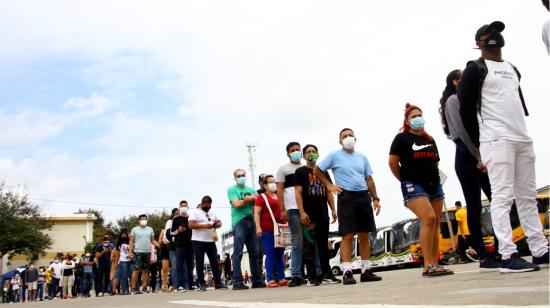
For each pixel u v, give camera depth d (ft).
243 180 27.48
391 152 17.93
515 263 13.73
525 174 15.01
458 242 52.49
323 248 23.58
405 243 66.49
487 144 14.52
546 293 7.99
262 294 18.01
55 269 68.95
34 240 144.97
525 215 15.38
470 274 16.16
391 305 8.70
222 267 83.61
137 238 40.40
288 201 24.34
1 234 140.36
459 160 17.65
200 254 30.48
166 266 41.73
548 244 15.20
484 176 17.60
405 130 18.07
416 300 9.24
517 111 14.56
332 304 10.15
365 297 11.38
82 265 54.24
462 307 7.38
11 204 146.20
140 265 40.34
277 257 27.78
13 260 156.97
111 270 46.93
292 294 15.94
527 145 14.62
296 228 24.21
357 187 20.53
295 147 24.81
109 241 47.91
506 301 7.55
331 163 20.83
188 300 17.92
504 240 14.01
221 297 18.66
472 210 17.34
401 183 18.01
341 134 21.08
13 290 79.61
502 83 14.56
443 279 14.97
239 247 26.84
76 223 172.14
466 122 14.94
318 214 23.07
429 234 17.49
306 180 23.03
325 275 23.93
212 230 30.94
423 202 17.43
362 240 21.11
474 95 14.69
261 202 26.89
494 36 14.73
